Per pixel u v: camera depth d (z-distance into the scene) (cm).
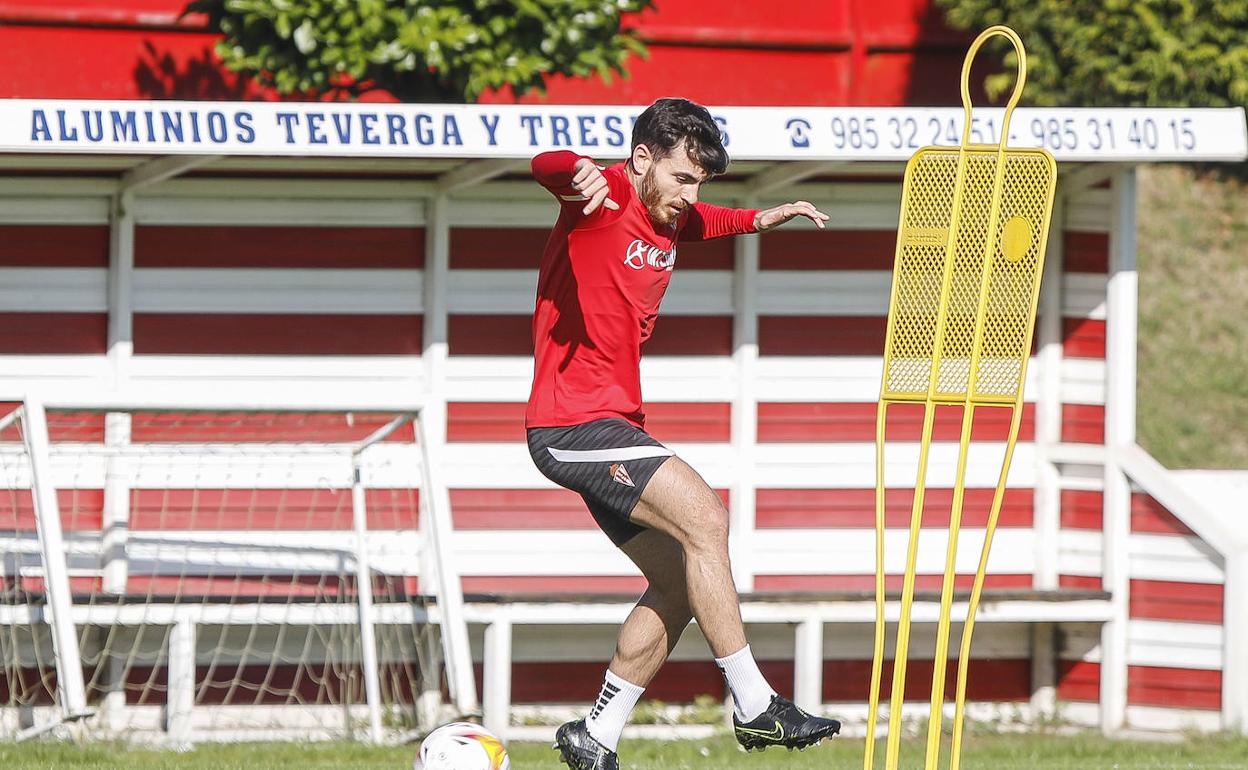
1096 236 4291
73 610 3669
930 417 2067
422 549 4103
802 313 4312
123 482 3950
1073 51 4862
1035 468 4378
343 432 4106
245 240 4038
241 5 3788
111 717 3847
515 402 4175
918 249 2100
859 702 4288
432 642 3847
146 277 3984
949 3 5281
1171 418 5812
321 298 4075
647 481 2031
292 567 4031
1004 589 4191
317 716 3969
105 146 3466
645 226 2034
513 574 4166
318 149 3562
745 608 3991
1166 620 4144
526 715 4091
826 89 5603
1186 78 4841
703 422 4250
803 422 4306
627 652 2162
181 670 3747
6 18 4884
